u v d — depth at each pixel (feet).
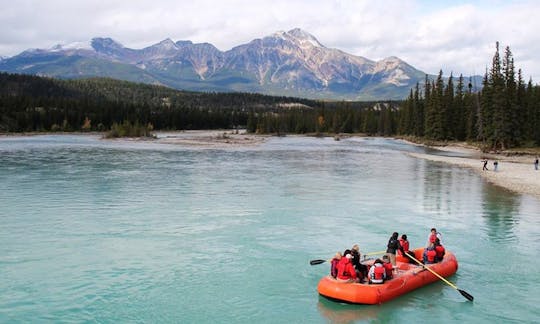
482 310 55.77
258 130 584.81
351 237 85.10
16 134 439.22
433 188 143.02
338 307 56.03
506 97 288.92
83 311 54.54
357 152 293.23
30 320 52.24
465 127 378.32
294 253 75.46
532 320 53.57
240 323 52.24
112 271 66.80
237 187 139.54
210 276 65.31
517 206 115.34
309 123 620.90
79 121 520.01
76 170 171.73
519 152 269.44
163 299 57.98
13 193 122.52
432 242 66.03
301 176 167.84
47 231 86.43
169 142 351.67
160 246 78.38
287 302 57.52
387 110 578.25
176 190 132.26
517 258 74.18
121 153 249.75
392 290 57.00
